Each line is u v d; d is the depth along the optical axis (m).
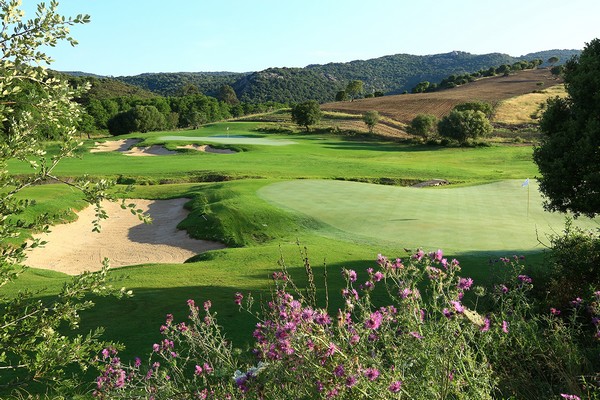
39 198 27.72
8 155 4.33
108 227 26.86
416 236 20.31
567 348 4.95
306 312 3.14
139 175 45.97
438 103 117.38
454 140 80.12
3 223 4.41
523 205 27.69
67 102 4.48
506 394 4.29
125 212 29.92
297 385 3.16
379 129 97.12
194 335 4.60
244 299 10.47
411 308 3.70
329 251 17.97
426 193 31.88
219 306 9.95
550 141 16.28
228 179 44.53
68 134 4.67
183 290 11.85
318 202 27.77
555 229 21.05
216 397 3.83
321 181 35.78
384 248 18.62
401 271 4.16
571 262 9.68
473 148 75.69
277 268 15.16
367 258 16.80
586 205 14.97
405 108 115.81
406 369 3.37
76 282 4.70
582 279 9.38
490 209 26.42
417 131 82.88
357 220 23.59
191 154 67.56
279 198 28.94
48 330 4.48
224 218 24.97
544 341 5.20
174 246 23.56
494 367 4.57
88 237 24.89
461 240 19.34
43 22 4.29
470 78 175.25
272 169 50.44
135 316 9.55
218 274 14.59
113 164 55.09
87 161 58.84
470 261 15.15
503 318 5.07
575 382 4.22
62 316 4.59
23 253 4.54
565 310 7.80
